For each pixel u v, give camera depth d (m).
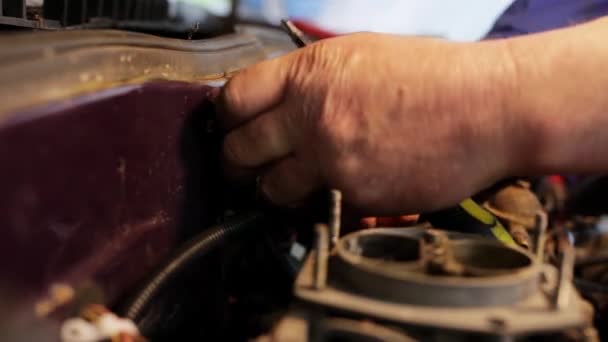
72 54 0.45
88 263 0.43
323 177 0.60
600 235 1.16
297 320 0.40
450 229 0.68
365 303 0.39
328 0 2.03
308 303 0.39
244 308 0.71
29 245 0.37
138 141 0.51
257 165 0.66
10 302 0.36
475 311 0.38
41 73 0.41
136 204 0.51
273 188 0.66
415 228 0.52
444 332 0.38
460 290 0.38
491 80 0.54
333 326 0.37
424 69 0.55
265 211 0.70
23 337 0.37
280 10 1.91
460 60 0.55
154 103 0.53
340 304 0.39
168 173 0.57
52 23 0.72
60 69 0.43
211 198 0.68
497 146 0.55
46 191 0.38
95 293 0.44
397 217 0.69
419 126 0.55
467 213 0.67
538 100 0.53
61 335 0.40
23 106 0.37
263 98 0.62
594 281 0.99
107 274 0.46
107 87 0.46
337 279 0.42
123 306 0.47
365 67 0.57
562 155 0.55
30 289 0.37
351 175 0.57
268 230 0.75
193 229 0.63
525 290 0.41
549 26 1.47
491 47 0.57
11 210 0.35
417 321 0.37
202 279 0.63
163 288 0.52
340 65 0.58
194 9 1.22
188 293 0.60
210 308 0.65
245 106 0.62
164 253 0.56
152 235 0.54
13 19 0.65
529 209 0.73
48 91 0.40
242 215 0.66
